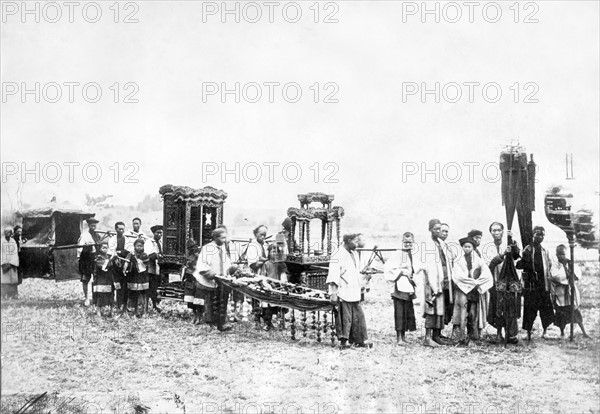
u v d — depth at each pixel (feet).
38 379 31.32
